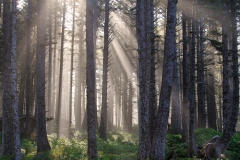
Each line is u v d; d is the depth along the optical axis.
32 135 21.31
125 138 21.97
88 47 13.36
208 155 13.52
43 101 14.92
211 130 21.20
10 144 14.13
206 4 17.66
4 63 14.65
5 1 15.02
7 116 14.27
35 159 13.08
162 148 10.67
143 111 11.33
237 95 15.84
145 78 11.55
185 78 15.59
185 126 16.45
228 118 14.88
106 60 21.98
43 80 15.03
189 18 17.19
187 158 13.39
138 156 13.52
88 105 13.15
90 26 13.46
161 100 10.95
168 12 11.34
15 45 11.79
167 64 11.03
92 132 13.01
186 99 15.84
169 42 11.13
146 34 12.01
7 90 14.43
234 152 16.06
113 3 25.55
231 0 16.84
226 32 15.75
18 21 28.28
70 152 13.81
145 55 11.94
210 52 30.11
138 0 12.99
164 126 10.80
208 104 29.72
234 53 16.95
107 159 12.64
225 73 15.36
